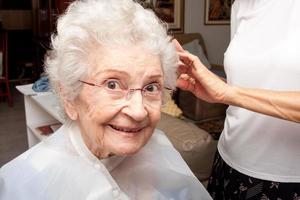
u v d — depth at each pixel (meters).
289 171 0.83
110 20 0.64
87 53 0.63
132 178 0.83
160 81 0.68
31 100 2.29
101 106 0.64
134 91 0.64
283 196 0.84
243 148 0.90
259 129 0.85
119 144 0.66
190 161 1.37
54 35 0.69
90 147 0.73
